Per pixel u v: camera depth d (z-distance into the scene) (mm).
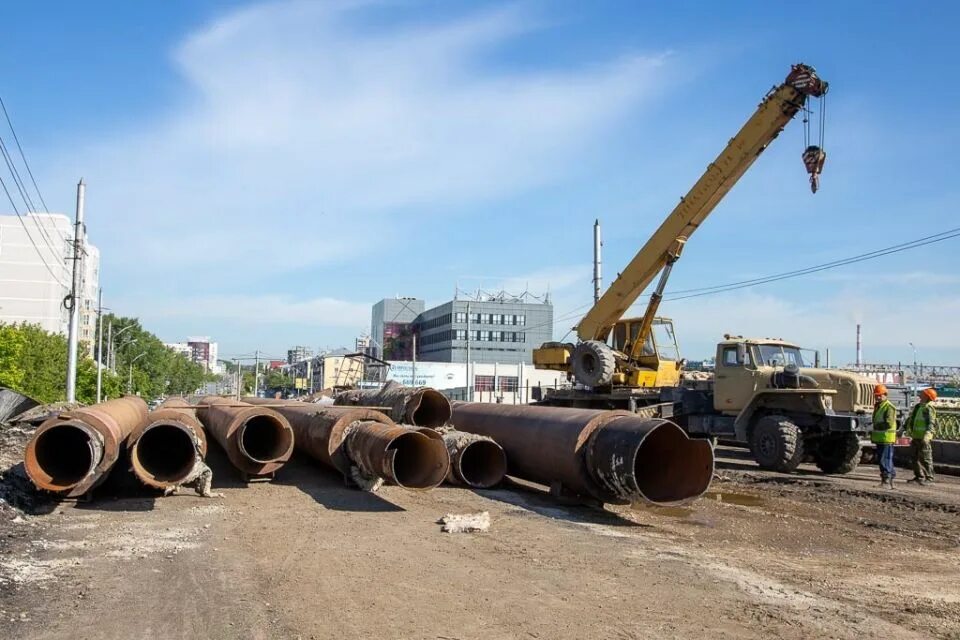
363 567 7277
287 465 14375
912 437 15273
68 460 11414
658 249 20188
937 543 9336
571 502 11438
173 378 118125
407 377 73938
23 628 5469
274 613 5867
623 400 20969
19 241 97938
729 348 18234
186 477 10875
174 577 6855
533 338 100812
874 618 6105
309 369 111750
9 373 39531
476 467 13328
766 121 17547
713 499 12523
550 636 5492
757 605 6348
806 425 16797
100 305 53125
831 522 10578
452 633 5504
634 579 7082
